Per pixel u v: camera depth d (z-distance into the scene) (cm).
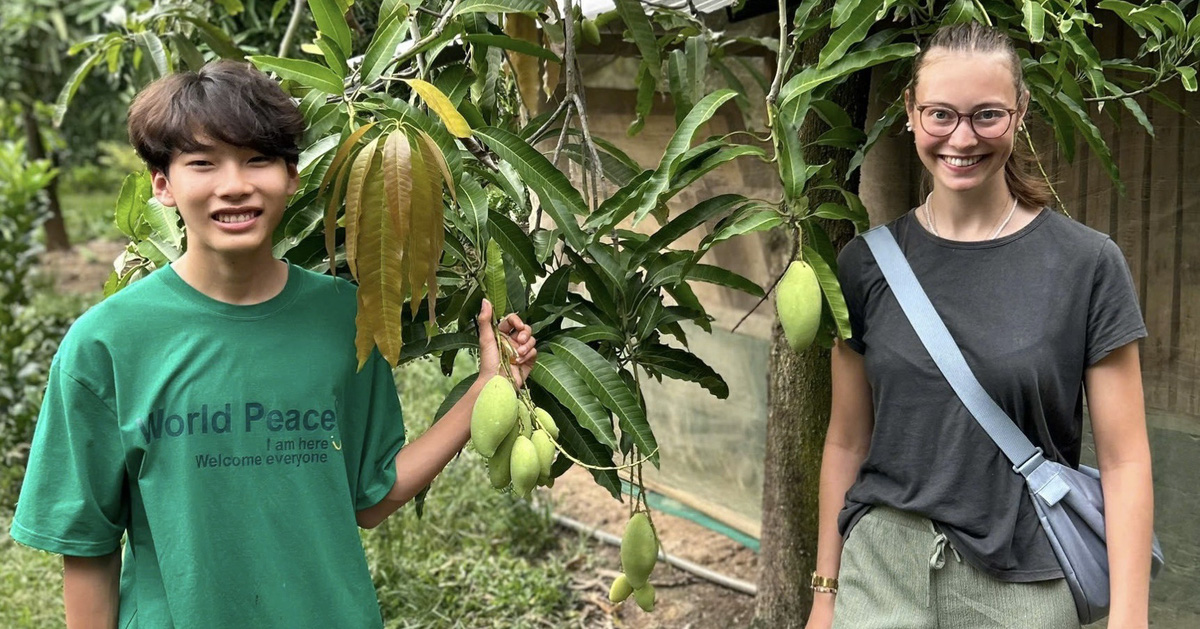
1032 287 162
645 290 200
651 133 370
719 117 357
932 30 203
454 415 173
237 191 148
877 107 282
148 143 149
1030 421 164
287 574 155
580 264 200
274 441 154
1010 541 164
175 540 151
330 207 161
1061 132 208
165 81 151
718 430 404
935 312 167
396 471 168
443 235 163
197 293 155
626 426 178
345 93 188
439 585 364
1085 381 165
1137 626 158
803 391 288
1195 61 210
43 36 944
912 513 171
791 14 297
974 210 168
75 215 1348
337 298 164
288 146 154
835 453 190
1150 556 161
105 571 159
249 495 153
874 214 295
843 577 180
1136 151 244
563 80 350
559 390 177
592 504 440
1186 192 236
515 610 352
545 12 252
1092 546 165
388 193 151
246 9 448
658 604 361
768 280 371
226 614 153
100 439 152
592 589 374
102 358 151
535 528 406
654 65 252
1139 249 246
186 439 151
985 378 163
